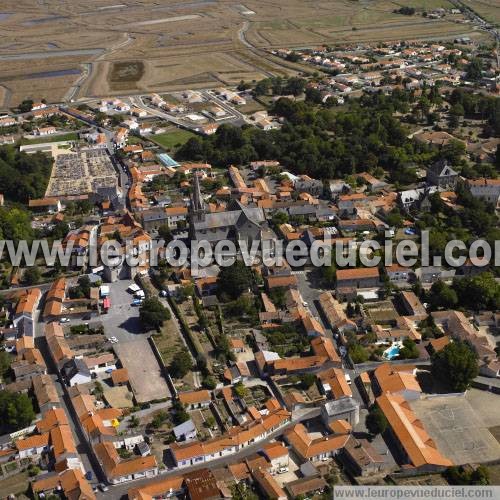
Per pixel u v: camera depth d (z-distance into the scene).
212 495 195.75
